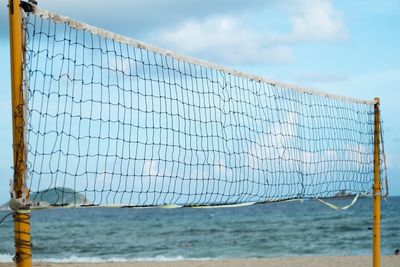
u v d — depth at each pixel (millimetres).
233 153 6055
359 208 61406
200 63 5707
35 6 4023
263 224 41188
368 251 22906
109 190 4523
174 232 36125
